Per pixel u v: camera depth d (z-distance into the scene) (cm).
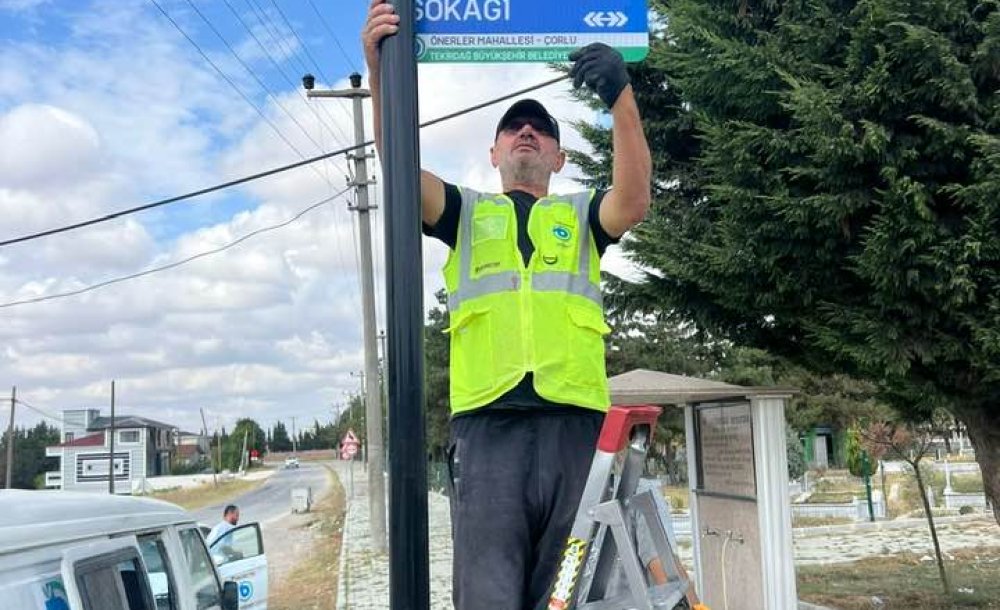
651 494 232
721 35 700
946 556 1464
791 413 3250
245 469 9819
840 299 673
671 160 810
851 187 625
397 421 212
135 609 395
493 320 251
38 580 311
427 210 265
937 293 600
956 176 615
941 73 587
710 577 845
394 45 228
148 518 456
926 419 853
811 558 1503
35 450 8438
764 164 665
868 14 599
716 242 736
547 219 266
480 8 247
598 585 213
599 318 263
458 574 236
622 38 251
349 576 1584
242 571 970
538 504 240
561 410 247
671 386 763
